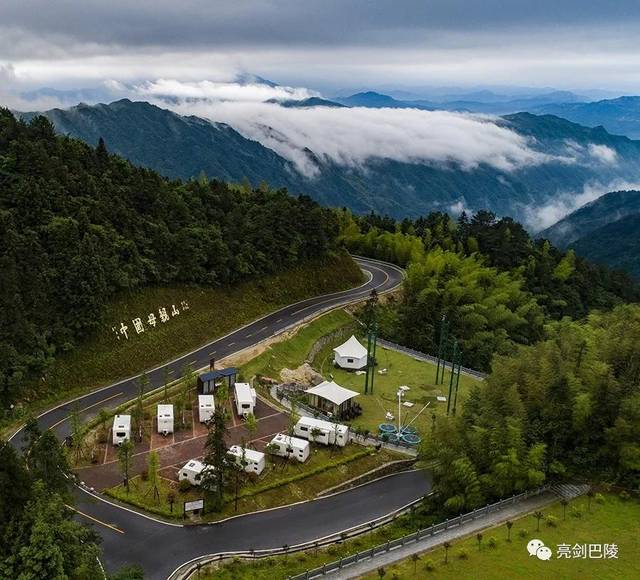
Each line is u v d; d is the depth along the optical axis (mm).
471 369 110938
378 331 122062
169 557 52906
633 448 59969
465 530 54656
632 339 71938
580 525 54750
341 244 158375
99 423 74375
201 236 112125
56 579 36812
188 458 68812
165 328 98375
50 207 91375
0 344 74688
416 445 77125
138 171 116250
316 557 53781
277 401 85938
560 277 165625
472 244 166250
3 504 38125
